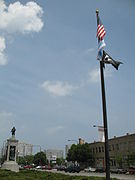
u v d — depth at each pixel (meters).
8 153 41.22
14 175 27.03
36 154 131.75
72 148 90.38
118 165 71.75
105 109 11.59
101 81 12.28
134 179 30.88
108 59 12.74
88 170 66.06
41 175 29.11
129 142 69.56
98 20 13.70
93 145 88.56
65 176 28.14
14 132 42.91
